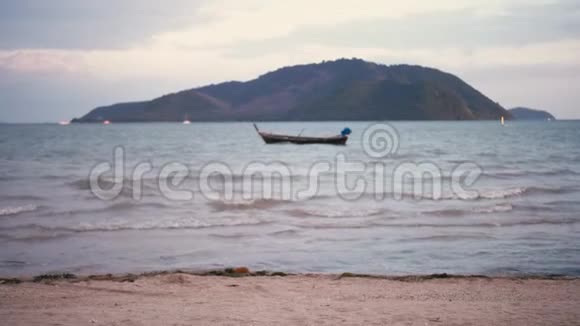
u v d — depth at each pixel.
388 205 22.42
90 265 13.30
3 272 12.61
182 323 7.64
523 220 19.02
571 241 15.80
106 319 7.84
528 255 14.17
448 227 17.92
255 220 19.08
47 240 16.06
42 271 12.72
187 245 15.45
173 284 10.59
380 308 8.66
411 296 9.76
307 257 14.08
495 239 16.09
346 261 13.67
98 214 20.44
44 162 45.84
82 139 103.00
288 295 9.76
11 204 22.64
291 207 21.86
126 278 11.30
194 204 22.53
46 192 26.00
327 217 19.75
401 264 13.35
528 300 9.45
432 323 7.71
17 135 126.50
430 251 14.69
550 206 22.06
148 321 7.73
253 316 8.09
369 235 16.72
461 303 9.12
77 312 8.30
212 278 11.20
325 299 9.43
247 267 12.96
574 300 9.47
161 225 18.12
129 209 21.47
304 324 7.64
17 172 35.84
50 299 9.34
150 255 14.33
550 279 11.55
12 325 7.50
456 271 12.71
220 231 17.33
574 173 35.69
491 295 9.88
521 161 46.47
